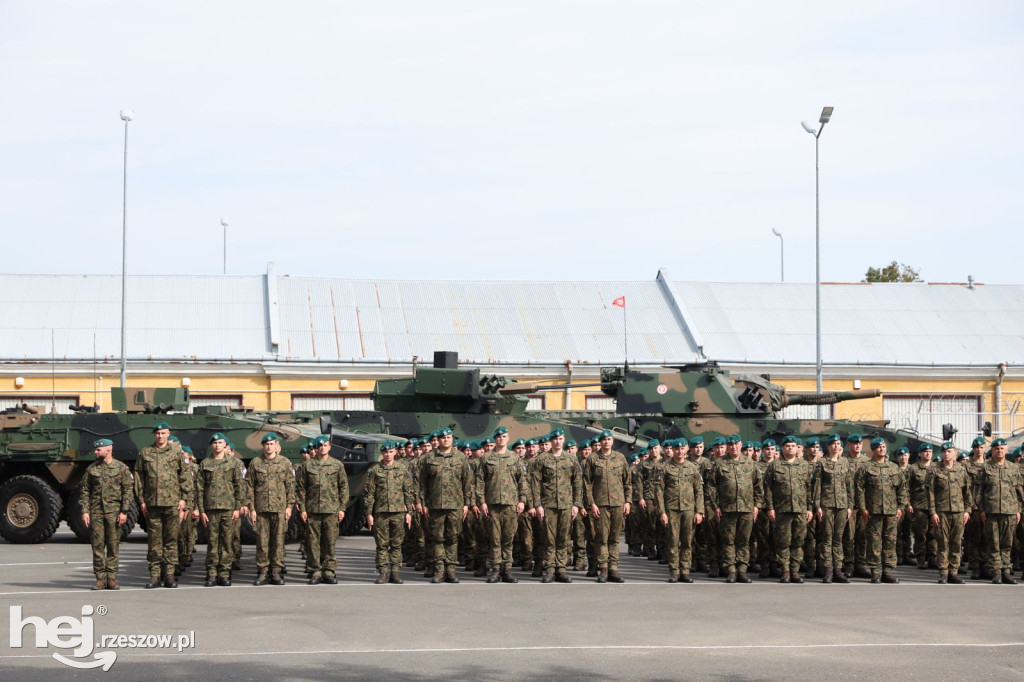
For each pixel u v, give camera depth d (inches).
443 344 1834.4
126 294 1827.0
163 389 1095.0
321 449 737.0
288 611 611.2
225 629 556.7
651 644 521.7
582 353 1847.9
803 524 757.9
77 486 1040.8
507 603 643.5
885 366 1884.8
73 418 1045.2
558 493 740.7
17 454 1031.0
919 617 600.4
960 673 460.8
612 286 2042.3
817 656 494.6
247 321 1846.7
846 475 764.6
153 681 446.0
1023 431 1700.3
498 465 748.0
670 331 1920.5
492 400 1218.0
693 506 753.0
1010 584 756.0
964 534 844.6
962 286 2151.8
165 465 705.0
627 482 755.4
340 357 1777.8
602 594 684.1
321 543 735.1
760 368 1863.9
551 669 467.5
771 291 2066.9
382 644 520.4
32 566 817.5
